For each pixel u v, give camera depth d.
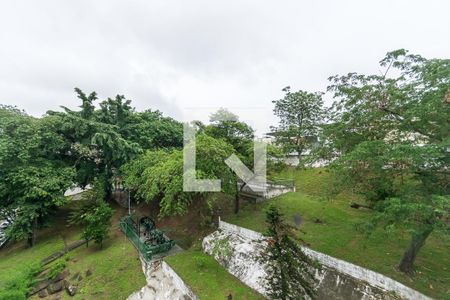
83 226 17.59
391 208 5.62
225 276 9.68
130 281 10.76
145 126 20.95
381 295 6.71
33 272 12.31
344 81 8.12
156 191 11.97
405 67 6.92
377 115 7.20
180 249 12.28
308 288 6.67
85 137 18.11
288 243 6.67
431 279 6.82
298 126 21.34
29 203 15.23
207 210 15.04
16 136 15.98
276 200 15.28
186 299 8.92
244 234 11.18
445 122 6.00
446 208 5.00
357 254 8.36
